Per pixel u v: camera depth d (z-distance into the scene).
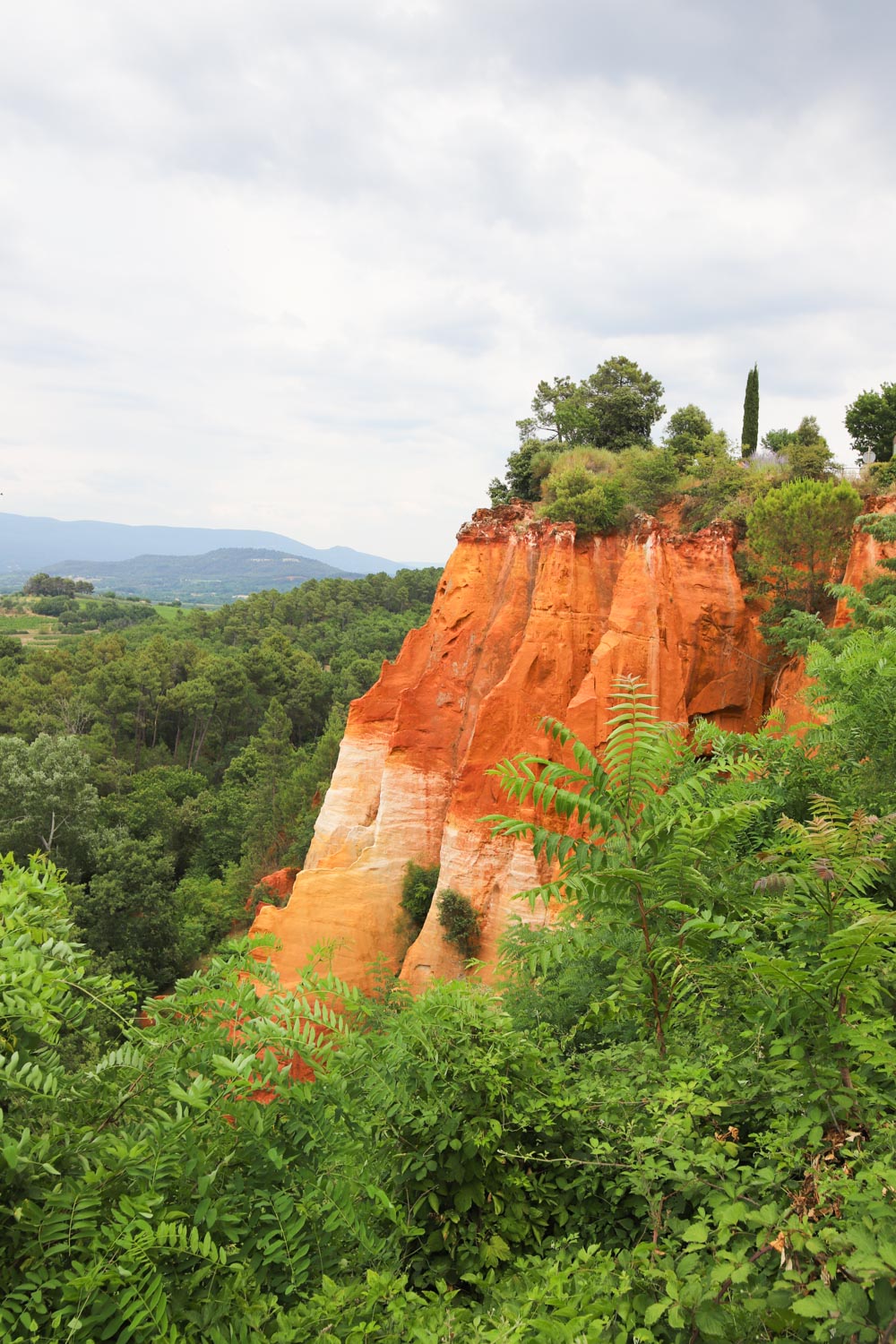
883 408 43.81
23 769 51.34
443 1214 5.30
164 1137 4.15
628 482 34.62
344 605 139.25
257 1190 4.30
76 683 90.12
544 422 48.66
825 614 28.09
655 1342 3.52
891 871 6.04
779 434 49.03
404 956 29.91
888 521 19.12
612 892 6.45
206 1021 5.20
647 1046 6.38
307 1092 4.75
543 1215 5.25
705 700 29.75
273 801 64.25
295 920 30.08
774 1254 3.74
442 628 32.56
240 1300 3.79
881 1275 3.03
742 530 31.09
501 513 33.12
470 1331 3.70
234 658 97.50
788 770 10.62
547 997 9.62
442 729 31.47
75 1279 3.35
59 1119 4.30
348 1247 4.51
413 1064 5.49
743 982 5.88
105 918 43.22
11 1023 4.43
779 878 5.73
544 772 6.93
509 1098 5.54
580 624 29.45
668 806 6.63
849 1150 4.04
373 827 35.22
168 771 77.38
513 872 26.69
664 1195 4.83
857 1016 4.68
